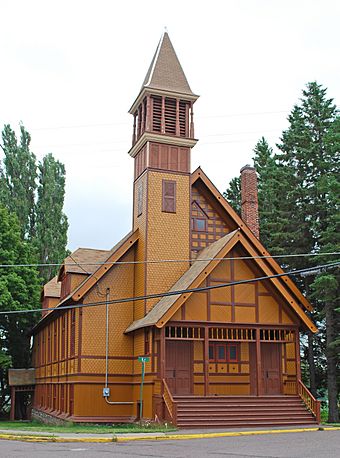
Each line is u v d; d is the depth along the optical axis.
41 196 58.53
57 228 57.97
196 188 35.28
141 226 33.44
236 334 30.08
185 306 28.98
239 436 22.52
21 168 58.41
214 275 29.95
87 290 31.41
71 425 30.00
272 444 19.02
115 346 32.06
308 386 42.78
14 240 46.03
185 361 30.48
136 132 36.03
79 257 37.81
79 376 31.02
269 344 32.00
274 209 44.62
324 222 38.84
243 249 30.47
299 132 41.19
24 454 16.22
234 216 35.00
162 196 33.41
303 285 41.16
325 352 35.22
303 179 40.62
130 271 33.38
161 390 27.47
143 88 33.91
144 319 30.55
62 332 35.94
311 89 41.38
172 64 35.41
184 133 34.66
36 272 47.38
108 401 31.23
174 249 32.94
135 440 21.48
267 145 56.81
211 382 30.94
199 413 26.56
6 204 56.50
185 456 15.59
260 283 30.61
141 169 34.47
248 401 28.11
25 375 46.06
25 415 49.78
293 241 40.47
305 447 17.95
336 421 33.41
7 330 50.03
